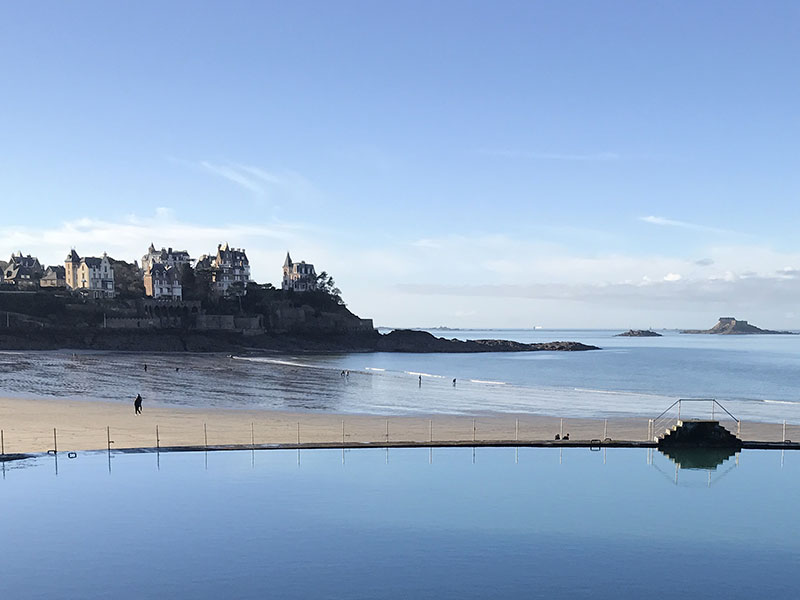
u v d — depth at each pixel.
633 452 38.16
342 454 36.44
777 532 24.72
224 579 20.20
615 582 20.25
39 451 35.56
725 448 39.16
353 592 19.36
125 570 20.81
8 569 20.83
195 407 60.88
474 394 84.19
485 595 19.23
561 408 67.56
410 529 24.69
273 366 132.12
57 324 178.50
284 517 25.88
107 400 65.44
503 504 27.81
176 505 27.20
